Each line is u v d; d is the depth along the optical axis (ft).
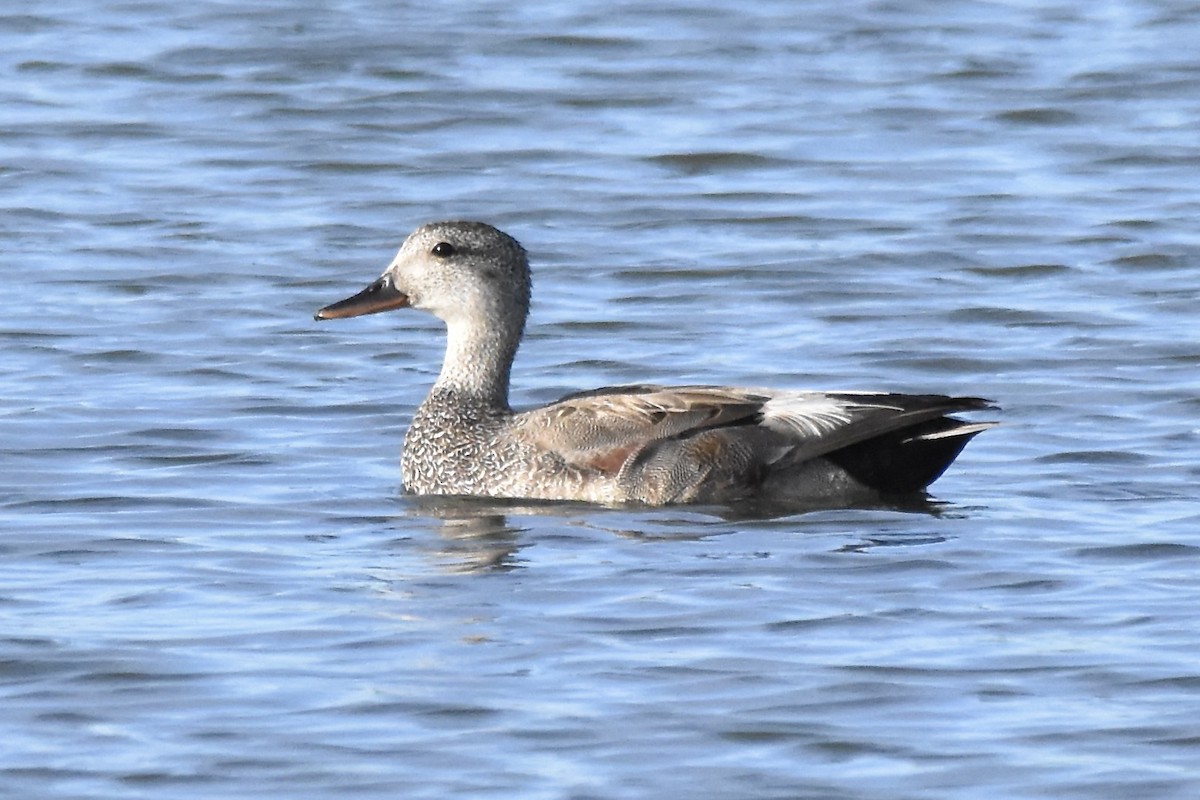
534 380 61.67
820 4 114.01
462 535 47.01
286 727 35.29
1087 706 36.09
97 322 66.59
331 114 94.12
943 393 59.77
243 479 51.65
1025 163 87.66
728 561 44.47
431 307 53.21
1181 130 92.02
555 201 82.43
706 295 70.85
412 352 64.44
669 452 49.78
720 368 62.59
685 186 84.64
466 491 50.93
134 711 35.99
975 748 34.40
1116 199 82.33
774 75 100.78
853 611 41.01
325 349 64.49
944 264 74.33
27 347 63.52
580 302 70.13
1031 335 65.67
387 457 54.13
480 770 33.63
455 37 106.11
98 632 39.75
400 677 37.45
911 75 100.58
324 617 40.78
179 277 72.08
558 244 77.15
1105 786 33.01
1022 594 42.06
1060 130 92.43
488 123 93.09
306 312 68.54
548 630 39.99
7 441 54.19
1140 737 34.78
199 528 47.34
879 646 38.99
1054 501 49.16
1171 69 101.04
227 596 42.16
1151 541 45.62
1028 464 52.65
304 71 100.27
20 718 35.63
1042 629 39.88
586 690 36.86
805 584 42.78
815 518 48.03
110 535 46.60
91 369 61.41
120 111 94.07
